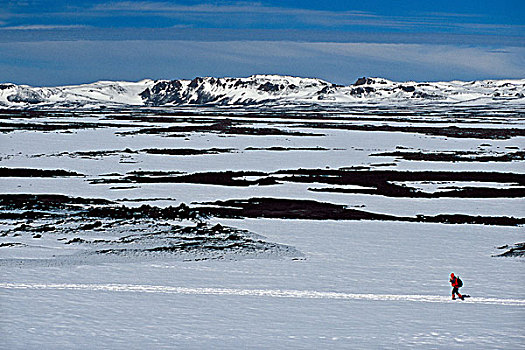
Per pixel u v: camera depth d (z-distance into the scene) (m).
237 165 111.12
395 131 182.75
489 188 92.06
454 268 52.91
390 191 89.06
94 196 82.12
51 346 34.72
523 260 55.66
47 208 74.12
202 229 64.81
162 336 36.62
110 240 59.97
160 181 94.31
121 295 44.47
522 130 190.75
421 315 41.25
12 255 54.28
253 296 44.78
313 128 191.25
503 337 37.22
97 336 36.44
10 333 36.59
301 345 35.50
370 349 35.00
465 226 69.12
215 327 38.38
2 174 97.31
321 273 50.91
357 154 128.88
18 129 168.88
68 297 43.72
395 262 54.50
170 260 54.06
